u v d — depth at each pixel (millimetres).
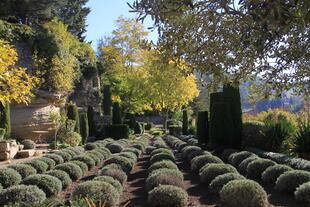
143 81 36438
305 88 3510
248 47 2688
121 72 39781
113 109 32969
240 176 8500
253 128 15000
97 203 6676
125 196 8664
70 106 24844
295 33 2754
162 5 2229
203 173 9547
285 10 1798
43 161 11320
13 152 16406
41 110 23219
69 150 15375
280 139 13852
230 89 15672
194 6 2299
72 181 10492
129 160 11812
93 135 30438
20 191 7117
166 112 40188
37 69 26625
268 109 18281
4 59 5543
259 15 1869
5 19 30656
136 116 49969
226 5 2193
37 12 33094
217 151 15273
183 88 35375
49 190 8211
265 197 7027
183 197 7488
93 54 39500
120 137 28953
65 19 45875
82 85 37219
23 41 26875
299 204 7344
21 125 22219
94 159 13297
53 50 27703
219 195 7918
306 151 12438
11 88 5723
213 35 2631
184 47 2754
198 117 19438
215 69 2826
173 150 18688
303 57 2918
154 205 7480
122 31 39500
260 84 3740
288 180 8141
